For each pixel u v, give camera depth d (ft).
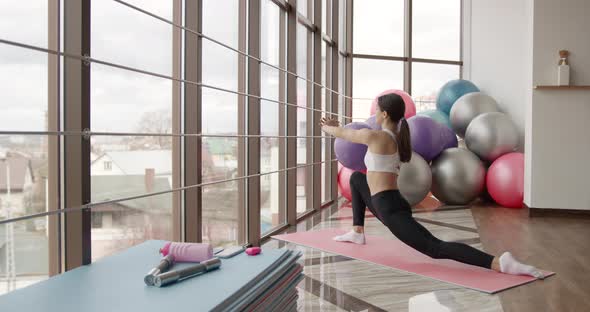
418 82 21.83
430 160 16.34
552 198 14.87
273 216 12.17
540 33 15.05
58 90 4.77
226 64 9.05
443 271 8.32
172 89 7.20
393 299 6.85
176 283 2.53
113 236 6.01
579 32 14.83
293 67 12.56
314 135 15.40
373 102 18.34
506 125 16.65
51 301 2.33
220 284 2.48
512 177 15.74
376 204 8.80
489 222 13.70
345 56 20.29
